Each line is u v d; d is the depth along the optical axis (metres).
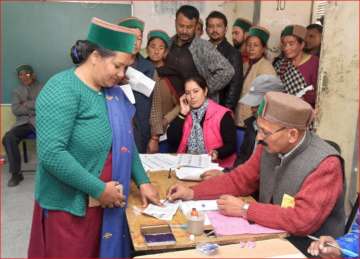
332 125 2.32
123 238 1.55
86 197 1.46
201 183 1.66
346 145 2.21
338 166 1.35
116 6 4.36
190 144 2.36
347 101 2.22
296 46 3.01
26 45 4.28
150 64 2.52
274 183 1.49
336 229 1.41
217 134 2.30
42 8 4.22
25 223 2.97
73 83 1.38
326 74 2.34
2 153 4.46
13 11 4.17
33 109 4.06
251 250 1.15
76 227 1.48
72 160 1.35
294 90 3.00
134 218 1.42
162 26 4.51
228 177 1.68
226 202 1.44
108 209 1.49
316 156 1.37
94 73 1.41
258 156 1.64
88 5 4.30
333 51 2.28
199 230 1.29
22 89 4.11
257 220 1.35
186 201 1.57
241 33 3.47
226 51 3.03
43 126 1.33
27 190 3.70
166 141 2.59
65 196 1.45
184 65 2.82
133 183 1.76
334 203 1.33
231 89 2.88
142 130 2.45
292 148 1.40
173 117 2.72
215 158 2.22
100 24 1.35
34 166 4.33
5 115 4.40
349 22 2.17
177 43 2.92
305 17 3.65
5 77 4.31
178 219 1.41
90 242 1.51
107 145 1.46
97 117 1.42
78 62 1.45
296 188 1.39
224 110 2.32
